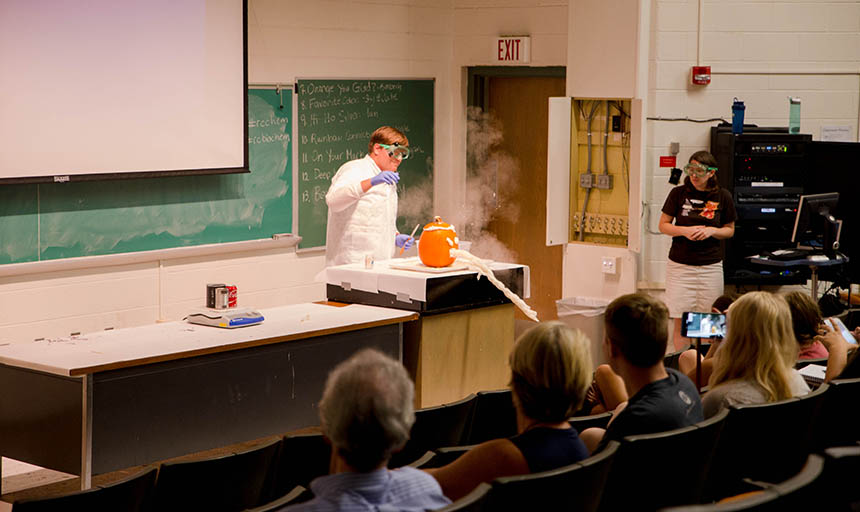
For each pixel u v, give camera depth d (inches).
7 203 229.9
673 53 284.5
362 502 72.7
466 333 202.2
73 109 236.2
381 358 75.2
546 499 88.2
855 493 88.3
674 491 107.6
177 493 111.9
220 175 272.7
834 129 293.9
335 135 301.9
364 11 305.7
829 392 129.0
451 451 110.7
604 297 292.4
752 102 290.2
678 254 270.4
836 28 290.2
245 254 282.0
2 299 230.5
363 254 223.3
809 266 251.3
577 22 286.4
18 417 160.4
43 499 99.5
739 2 285.6
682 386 110.0
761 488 92.7
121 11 242.8
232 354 168.9
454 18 332.8
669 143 287.4
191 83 258.8
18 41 225.0
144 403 158.1
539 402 91.8
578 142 297.4
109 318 251.6
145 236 257.4
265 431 175.3
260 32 279.1
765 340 123.1
